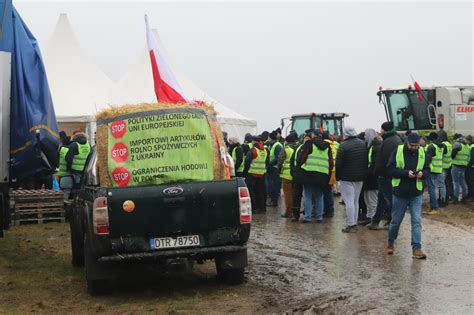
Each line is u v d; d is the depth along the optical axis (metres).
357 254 10.86
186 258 8.03
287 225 14.94
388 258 10.45
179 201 7.92
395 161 10.45
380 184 13.59
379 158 13.45
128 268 8.25
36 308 7.76
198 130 8.34
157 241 7.91
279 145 19.22
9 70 10.04
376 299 7.76
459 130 24.28
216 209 8.03
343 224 14.92
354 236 12.96
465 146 19.03
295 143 16.58
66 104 25.06
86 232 8.18
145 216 7.83
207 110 8.69
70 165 14.67
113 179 8.08
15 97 10.32
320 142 14.90
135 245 7.83
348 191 13.45
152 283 9.14
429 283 8.55
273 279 9.13
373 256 10.65
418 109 24.86
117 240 7.79
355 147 13.30
